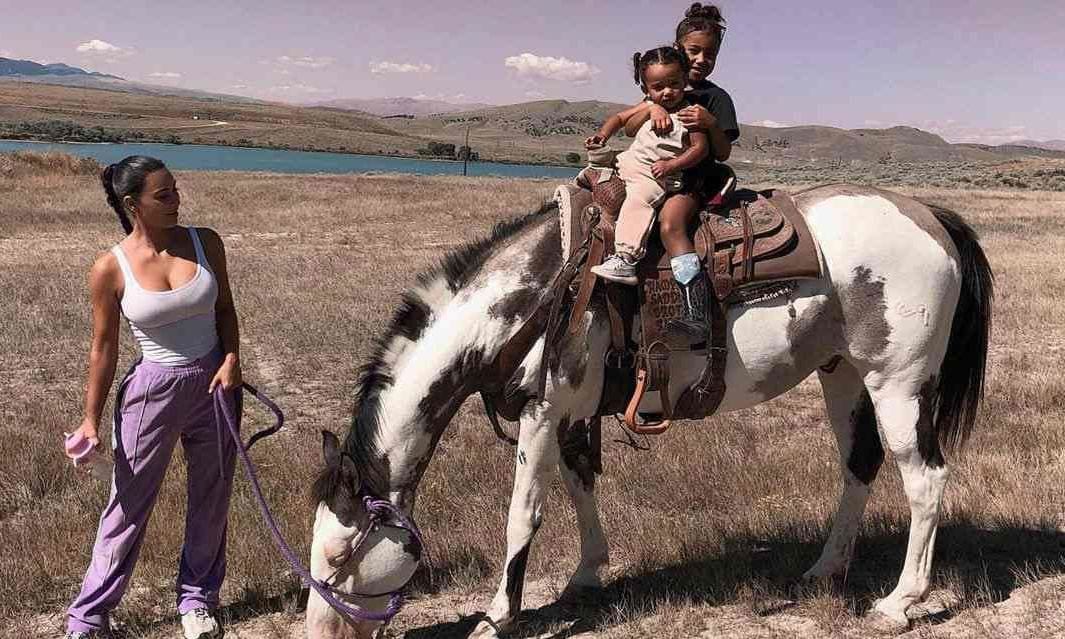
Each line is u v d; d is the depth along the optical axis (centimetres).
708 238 384
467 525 529
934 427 428
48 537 506
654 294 376
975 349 435
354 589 355
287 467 610
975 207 3044
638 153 378
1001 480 577
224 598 450
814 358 412
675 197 377
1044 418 733
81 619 392
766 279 386
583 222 377
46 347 980
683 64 370
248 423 742
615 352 382
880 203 414
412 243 2017
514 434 690
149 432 382
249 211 2523
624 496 578
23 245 1855
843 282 399
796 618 421
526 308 377
